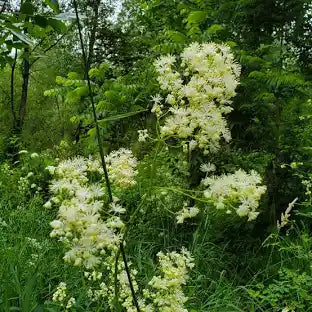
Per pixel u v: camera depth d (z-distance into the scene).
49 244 5.26
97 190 1.87
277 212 6.25
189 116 2.06
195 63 2.03
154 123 6.50
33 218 6.23
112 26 13.66
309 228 6.37
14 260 4.59
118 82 7.41
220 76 2.03
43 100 16.77
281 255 5.19
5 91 17.50
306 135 6.42
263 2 6.36
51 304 4.00
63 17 2.43
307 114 6.10
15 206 7.38
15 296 4.13
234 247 5.98
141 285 4.59
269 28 6.62
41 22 2.54
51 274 4.72
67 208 1.74
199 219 6.23
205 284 5.12
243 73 6.30
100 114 6.83
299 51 6.86
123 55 12.51
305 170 6.33
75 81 6.95
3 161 11.31
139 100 6.70
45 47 14.89
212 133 2.01
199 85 2.04
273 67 6.22
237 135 6.40
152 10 8.23
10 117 17.06
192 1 7.50
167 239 6.11
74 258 1.74
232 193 1.91
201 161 5.83
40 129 15.94
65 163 1.97
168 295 2.23
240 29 6.74
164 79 2.09
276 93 6.43
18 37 2.53
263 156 6.28
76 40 14.30
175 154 6.13
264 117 6.37
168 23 8.04
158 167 6.62
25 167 8.56
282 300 4.56
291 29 6.74
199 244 5.66
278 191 6.23
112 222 1.83
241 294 4.85
